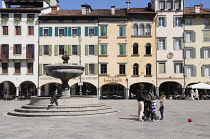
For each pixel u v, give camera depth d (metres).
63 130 12.89
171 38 48.69
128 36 48.62
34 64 47.97
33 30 48.28
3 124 14.94
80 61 47.91
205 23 49.00
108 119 16.88
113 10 49.41
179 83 48.31
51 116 17.80
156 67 48.41
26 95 48.66
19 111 19.75
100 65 48.28
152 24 48.81
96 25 48.44
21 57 47.66
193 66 48.28
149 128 13.54
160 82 48.16
